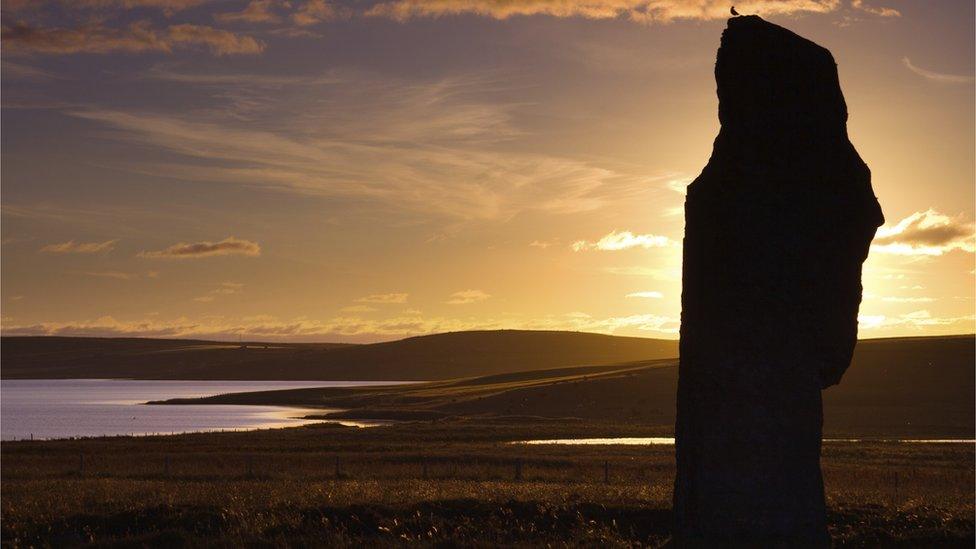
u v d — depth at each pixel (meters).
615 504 24.73
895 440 73.44
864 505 24.89
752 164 18.95
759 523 18.30
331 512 23.59
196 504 25.03
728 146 19.19
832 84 19.33
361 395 170.12
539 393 119.88
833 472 40.81
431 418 113.88
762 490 18.36
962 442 69.06
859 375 119.00
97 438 72.62
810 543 18.08
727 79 19.36
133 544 20.39
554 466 44.78
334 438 69.44
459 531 21.81
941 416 96.00
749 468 18.42
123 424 122.25
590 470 42.16
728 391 18.64
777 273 18.66
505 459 47.81
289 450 58.59
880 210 19.44
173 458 49.91
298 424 113.50
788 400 18.48
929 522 22.50
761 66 19.16
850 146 19.38
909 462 48.97
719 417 18.66
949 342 136.88
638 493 28.27
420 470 42.41
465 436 72.31
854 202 19.08
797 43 19.27
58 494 29.78
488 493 28.11
